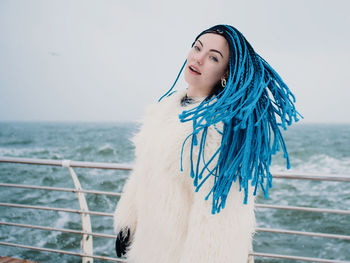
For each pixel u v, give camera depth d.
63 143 41.91
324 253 6.98
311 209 1.69
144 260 1.03
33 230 7.59
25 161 2.11
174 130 0.93
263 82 0.86
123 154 29.30
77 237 7.16
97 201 10.66
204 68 0.98
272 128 0.89
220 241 0.82
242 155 0.79
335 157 28.02
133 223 1.26
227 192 0.79
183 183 0.91
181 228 0.92
